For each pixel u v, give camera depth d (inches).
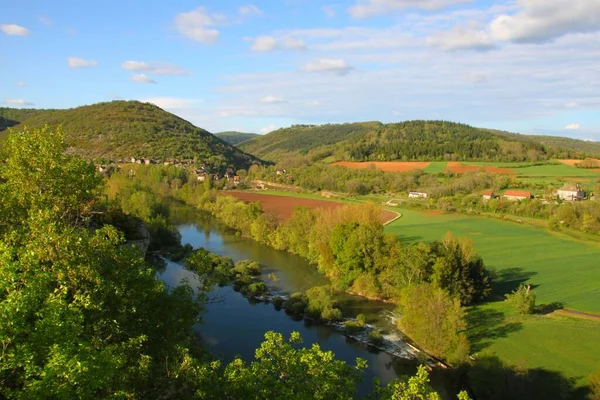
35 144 1135.6
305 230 3253.0
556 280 2490.2
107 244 856.9
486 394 1409.9
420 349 1780.3
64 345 560.4
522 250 3107.8
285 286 2529.5
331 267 2667.3
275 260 3105.3
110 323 771.4
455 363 1622.8
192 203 5374.0
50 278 700.7
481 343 1718.8
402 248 2453.2
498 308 2107.5
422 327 1781.5
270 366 763.4
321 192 5954.7
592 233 3543.3
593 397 1255.5
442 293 1855.3
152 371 773.3
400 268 2285.9
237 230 4047.7
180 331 917.2
